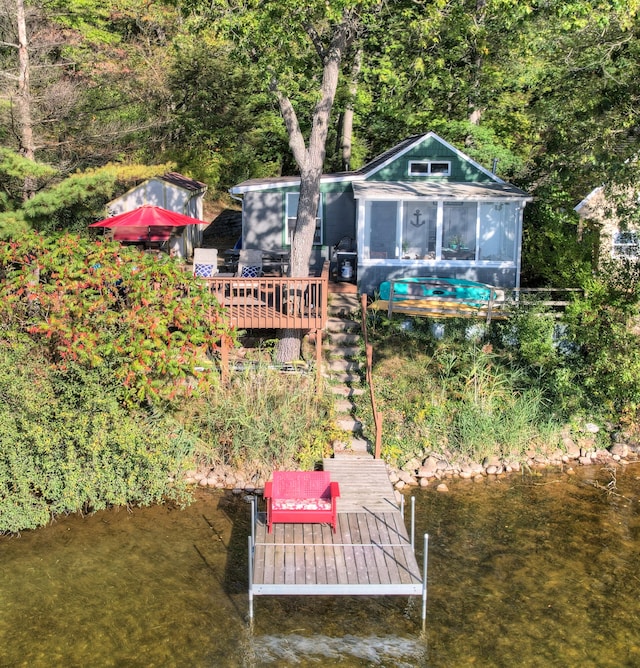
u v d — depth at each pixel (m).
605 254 21.80
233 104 36.25
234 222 35.88
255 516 14.10
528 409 18.81
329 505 13.75
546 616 12.33
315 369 18.75
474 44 26.39
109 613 12.26
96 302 15.09
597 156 21.38
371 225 23.70
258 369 18.38
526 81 31.20
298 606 12.56
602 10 19.31
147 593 12.80
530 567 13.80
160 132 35.88
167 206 28.23
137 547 14.23
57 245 16.11
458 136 31.56
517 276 23.78
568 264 23.56
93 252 16.12
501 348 20.61
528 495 16.72
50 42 24.73
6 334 14.97
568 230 25.84
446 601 12.72
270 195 25.73
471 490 16.89
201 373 15.59
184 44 34.06
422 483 17.02
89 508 15.77
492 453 18.19
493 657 11.31
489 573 13.59
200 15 18.19
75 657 11.22
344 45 19.27
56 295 15.30
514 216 23.56
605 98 23.83
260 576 12.07
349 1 16.00
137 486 15.22
